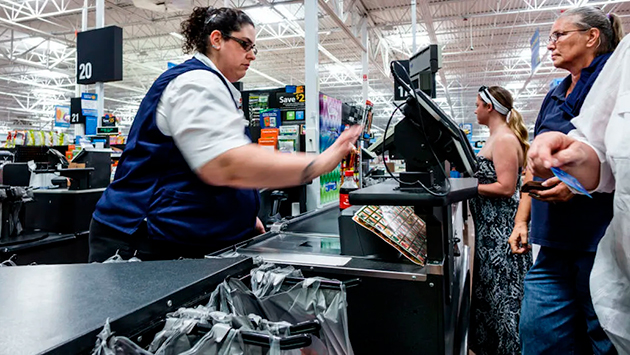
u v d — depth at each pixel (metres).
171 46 12.26
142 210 1.20
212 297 0.66
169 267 0.76
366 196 0.99
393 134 1.11
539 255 1.41
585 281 1.23
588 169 0.90
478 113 2.05
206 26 1.29
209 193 1.20
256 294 0.74
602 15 1.33
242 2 8.19
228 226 1.28
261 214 2.23
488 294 1.89
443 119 0.99
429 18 8.13
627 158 0.78
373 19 9.43
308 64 3.32
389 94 19.17
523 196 1.78
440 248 1.03
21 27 9.00
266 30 9.99
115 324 0.51
